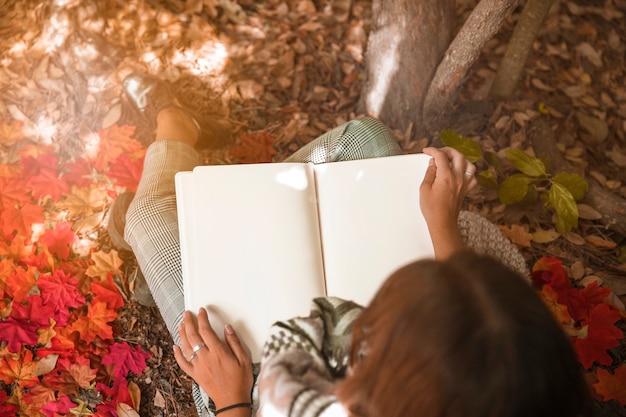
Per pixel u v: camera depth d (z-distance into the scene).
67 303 1.97
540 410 0.65
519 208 2.25
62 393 1.86
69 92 2.39
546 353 0.64
